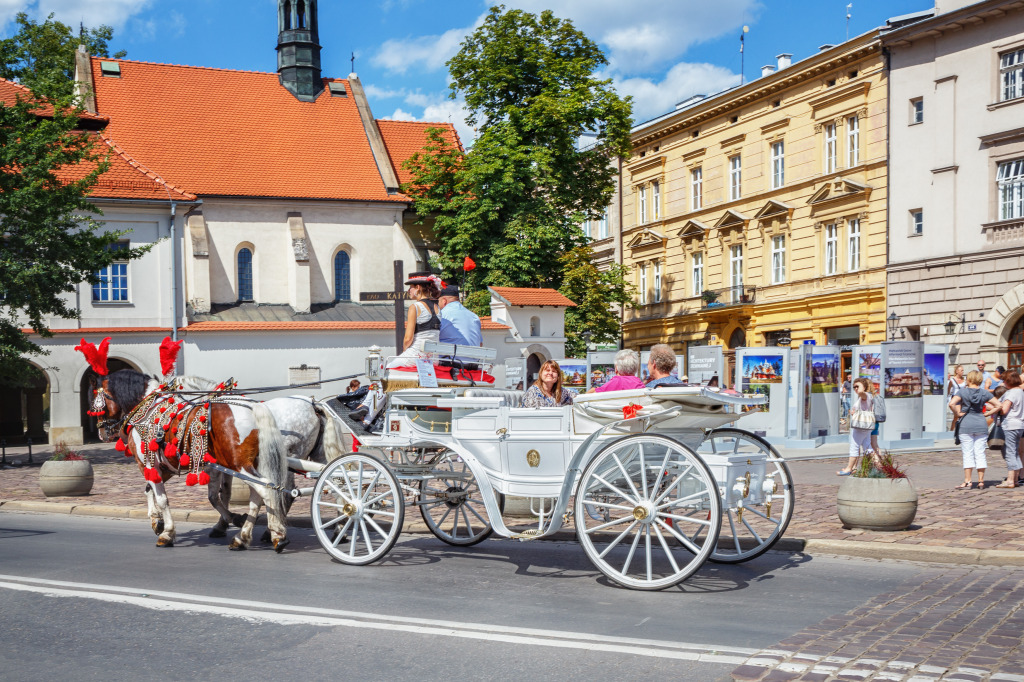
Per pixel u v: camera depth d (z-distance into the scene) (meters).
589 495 9.17
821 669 5.91
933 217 36.94
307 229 44.31
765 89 45.25
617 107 41.47
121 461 26.58
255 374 37.81
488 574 9.38
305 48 48.62
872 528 11.25
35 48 51.38
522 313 40.53
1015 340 34.28
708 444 9.80
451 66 42.00
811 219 43.16
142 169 38.72
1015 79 34.47
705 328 50.03
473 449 9.54
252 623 7.35
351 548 10.02
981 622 7.14
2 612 7.81
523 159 39.84
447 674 6.00
